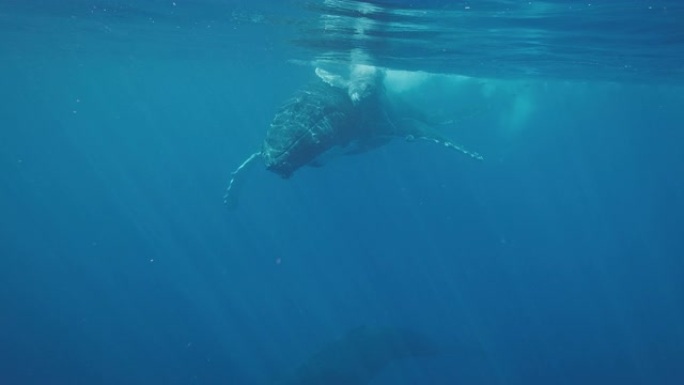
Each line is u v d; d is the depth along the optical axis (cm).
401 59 2191
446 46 1891
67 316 4188
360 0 1282
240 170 1495
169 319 4041
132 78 5566
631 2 1158
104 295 4616
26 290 4794
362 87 1431
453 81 2864
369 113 1507
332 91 1427
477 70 2548
